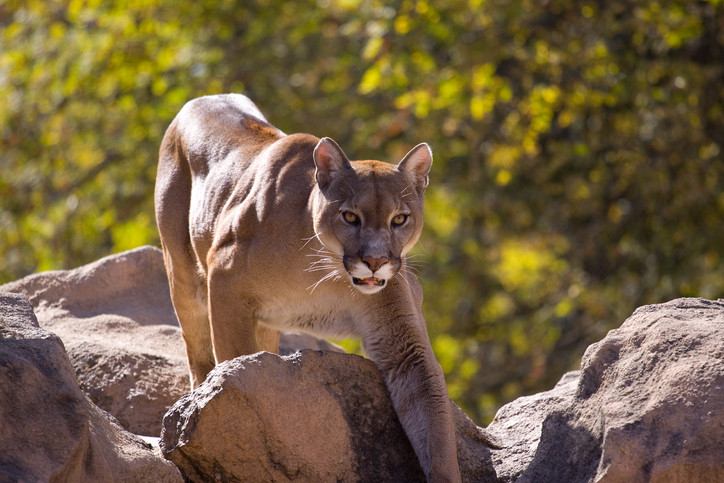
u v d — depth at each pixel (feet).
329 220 19.71
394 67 49.24
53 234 59.52
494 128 54.49
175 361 24.82
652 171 49.32
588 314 55.88
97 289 29.04
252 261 20.03
